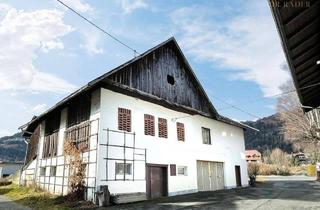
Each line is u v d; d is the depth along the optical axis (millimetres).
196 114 20953
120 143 14836
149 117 17109
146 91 16688
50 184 17438
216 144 22750
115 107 15172
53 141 18547
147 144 16422
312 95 5977
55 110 18531
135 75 16203
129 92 15828
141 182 15414
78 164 14500
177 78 19594
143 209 11742
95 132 14234
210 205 12594
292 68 4500
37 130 21969
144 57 17188
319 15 3404
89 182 13703
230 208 11609
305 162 73750
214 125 23109
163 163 17234
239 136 26562
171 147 18156
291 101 39312
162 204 13148
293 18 3367
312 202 13031
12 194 17750
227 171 23219
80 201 13398
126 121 15562
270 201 13609
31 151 22656
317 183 26891
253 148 120250
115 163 14320
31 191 17750
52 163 17750
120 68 14914
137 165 15445
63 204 13078
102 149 13883
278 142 116625
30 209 12375
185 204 13047
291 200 13914
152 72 17531
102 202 12602
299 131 37531
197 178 19938
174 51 20031
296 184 26250
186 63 20375
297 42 3826
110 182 13820
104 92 14805
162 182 17031
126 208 12055
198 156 20406
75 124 16266
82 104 16078
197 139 20750
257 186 24906
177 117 19391
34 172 20250
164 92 18062
